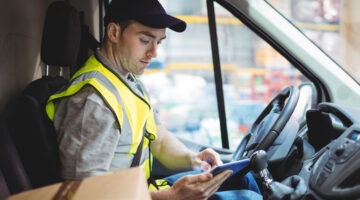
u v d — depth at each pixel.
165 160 1.96
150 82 3.01
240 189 1.58
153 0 1.51
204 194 1.36
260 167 1.32
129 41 1.48
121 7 1.47
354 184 1.11
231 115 2.51
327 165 1.24
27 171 1.38
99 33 2.26
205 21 2.36
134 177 0.98
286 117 1.56
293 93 1.63
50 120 1.39
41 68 1.92
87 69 1.46
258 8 2.01
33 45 1.83
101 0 2.24
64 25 1.59
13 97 1.62
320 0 2.31
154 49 1.52
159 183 1.75
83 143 1.32
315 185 1.21
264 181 1.31
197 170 1.81
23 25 1.73
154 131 1.67
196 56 2.50
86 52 2.10
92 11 2.22
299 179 1.30
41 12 1.93
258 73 2.41
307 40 2.00
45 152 1.37
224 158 2.04
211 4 2.27
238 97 2.54
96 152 1.32
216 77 2.41
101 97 1.36
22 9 1.72
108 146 1.35
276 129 1.54
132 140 1.45
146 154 1.64
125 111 1.42
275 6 2.03
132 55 1.49
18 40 1.68
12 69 1.62
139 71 1.54
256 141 1.61
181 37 2.63
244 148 1.80
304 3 2.24
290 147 1.55
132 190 0.91
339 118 1.53
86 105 1.34
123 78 1.48
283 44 1.99
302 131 1.73
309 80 2.02
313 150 1.59
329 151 1.30
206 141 2.55
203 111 2.58
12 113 1.41
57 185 1.02
